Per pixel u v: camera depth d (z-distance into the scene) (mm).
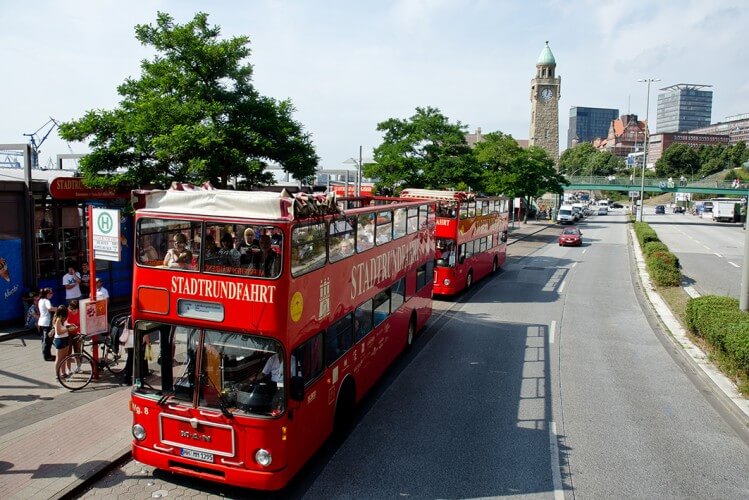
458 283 23844
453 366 14891
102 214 11875
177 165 15961
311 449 8953
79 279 16703
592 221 87250
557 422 11391
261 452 7738
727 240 52250
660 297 24656
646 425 11344
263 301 7648
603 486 8977
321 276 9125
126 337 11953
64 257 17672
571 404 12383
